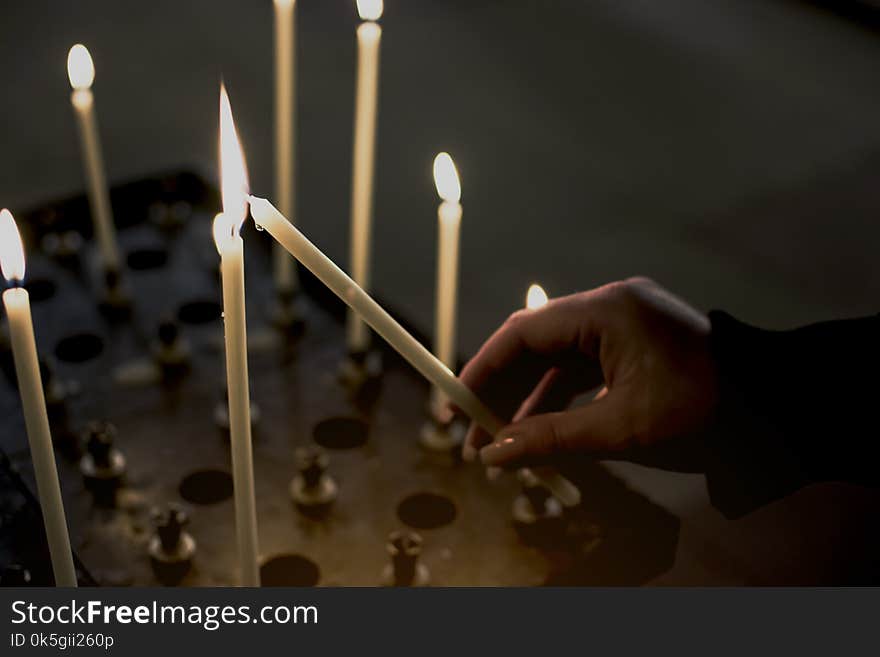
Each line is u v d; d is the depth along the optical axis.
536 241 2.24
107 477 1.24
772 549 1.40
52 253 1.50
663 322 1.16
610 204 2.37
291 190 1.44
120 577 1.18
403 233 2.24
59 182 2.29
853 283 2.15
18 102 2.61
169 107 2.63
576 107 2.77
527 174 2.47
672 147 2.61
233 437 1.03
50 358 1.31
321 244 2.05
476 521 1.25
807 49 3.17
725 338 1.16
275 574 1.22
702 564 1.24
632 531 1.19
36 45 2.89
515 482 1.29
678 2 3.42
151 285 1.48
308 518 1.24
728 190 2.45
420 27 3.13
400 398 1.36
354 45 3.01
